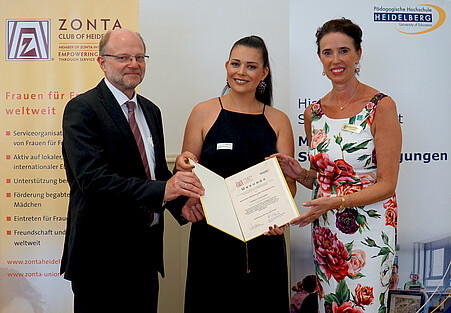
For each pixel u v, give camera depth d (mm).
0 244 3297
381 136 2705
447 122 3564
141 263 2752
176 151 4055
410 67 3541
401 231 3568
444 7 3541
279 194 2793
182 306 4008
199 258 2936
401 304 3564
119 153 2674
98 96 2715
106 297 2682
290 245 3580
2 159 3271
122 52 2686
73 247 2656
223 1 4043
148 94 4047
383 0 3520
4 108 3256
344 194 2787
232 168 2908
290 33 3529
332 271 2867
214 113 2986
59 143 3266
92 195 2664
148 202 2604
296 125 3576
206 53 4059
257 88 3086
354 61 2795
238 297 2930
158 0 4012
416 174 3562
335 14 3512
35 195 3281
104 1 3221
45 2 3219
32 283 3312
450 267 3574
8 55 3234
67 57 3240
